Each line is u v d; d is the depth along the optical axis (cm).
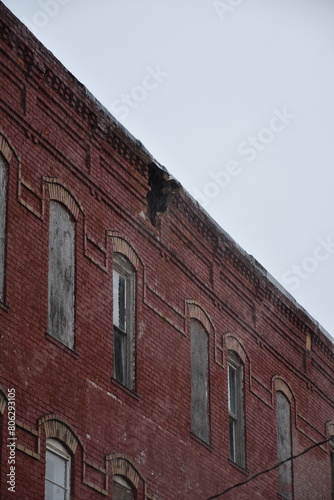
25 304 2300
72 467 2345
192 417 2894
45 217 2423
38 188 2420
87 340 2488
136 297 2719
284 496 3306
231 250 3188
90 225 2584
